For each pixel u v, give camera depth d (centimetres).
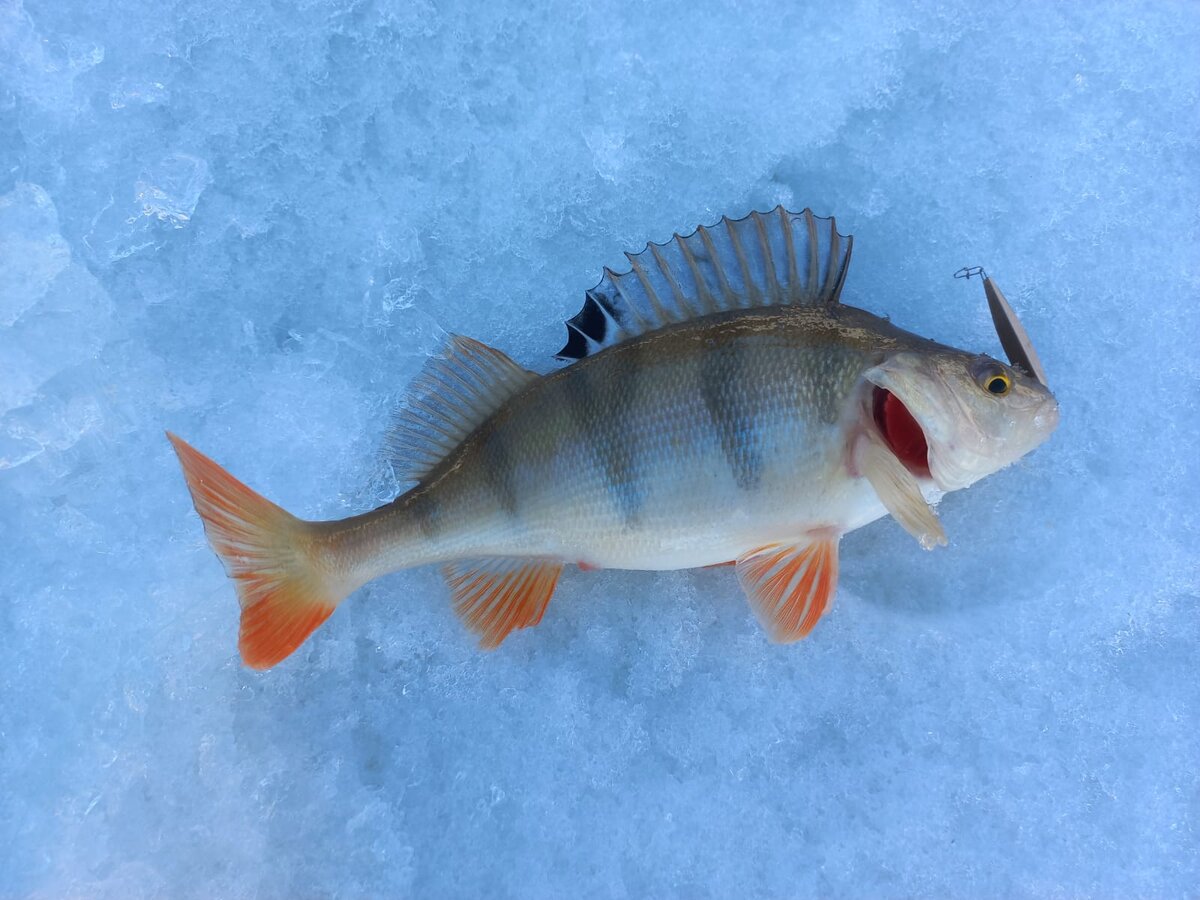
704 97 40
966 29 39
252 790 37
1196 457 37
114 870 37
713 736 37
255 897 37
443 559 35
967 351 36
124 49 40
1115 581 37
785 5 39
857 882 36
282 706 38
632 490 33
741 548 34
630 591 39
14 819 37
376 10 40
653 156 40
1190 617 36
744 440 32
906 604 38
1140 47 39
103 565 39
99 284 40
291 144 40
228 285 40
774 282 35
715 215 40
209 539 34
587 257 40
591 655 38
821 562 34
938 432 32
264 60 40
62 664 38
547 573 36
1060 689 36
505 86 40
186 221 40
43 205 39
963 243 39
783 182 40
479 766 38
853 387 32
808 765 37
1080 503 37
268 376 40
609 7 40
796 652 38
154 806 37
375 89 40
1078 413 38
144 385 40
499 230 40
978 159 39
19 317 39
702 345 33
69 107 40
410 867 37
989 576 37
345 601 39
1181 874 35
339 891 37
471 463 35
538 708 38
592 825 37
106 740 38
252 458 39
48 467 39
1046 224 39
